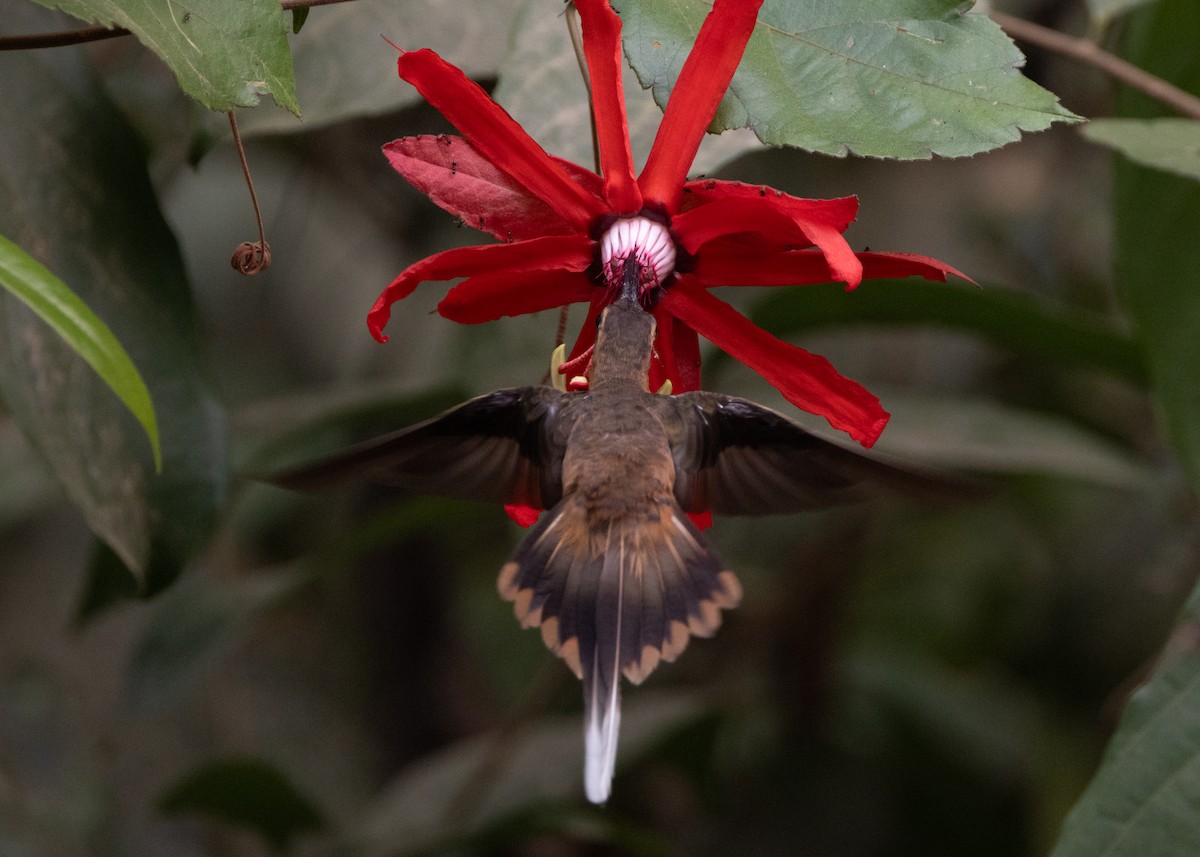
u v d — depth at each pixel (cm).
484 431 175
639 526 172
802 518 252
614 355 173
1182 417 186
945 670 265
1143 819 175
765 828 249
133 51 201
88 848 233
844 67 172
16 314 177
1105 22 188
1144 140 180
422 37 185
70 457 177
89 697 251
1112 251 189
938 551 268
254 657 266
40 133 179
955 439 204
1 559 265
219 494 179
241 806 204
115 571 193
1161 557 251
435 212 227
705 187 173
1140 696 176
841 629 257
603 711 169
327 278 246
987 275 252
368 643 260
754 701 254
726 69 171
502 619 262
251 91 170
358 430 205
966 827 253
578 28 176
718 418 175
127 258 179
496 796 206
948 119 171
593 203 173
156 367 179
